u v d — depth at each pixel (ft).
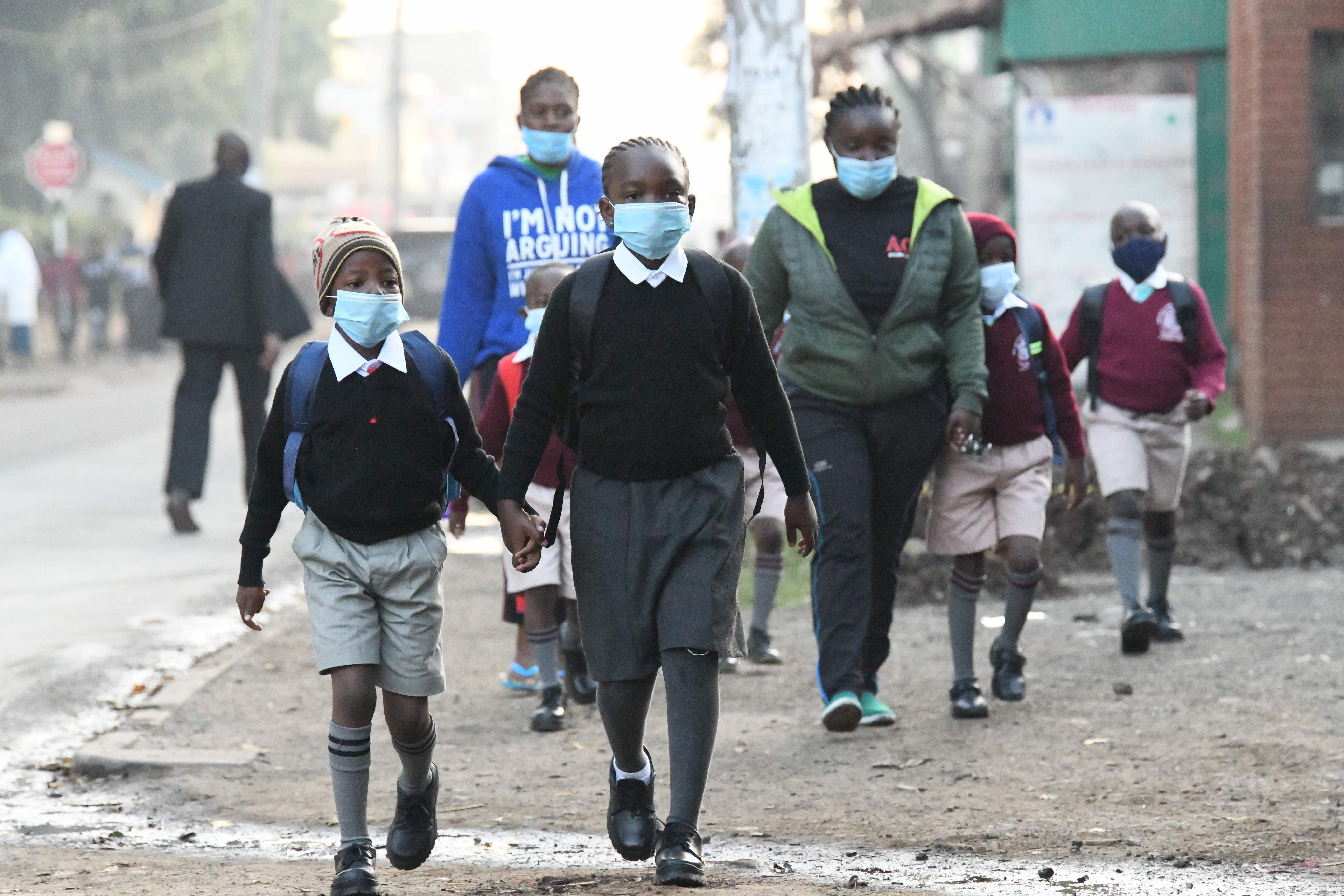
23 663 88.28
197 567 116.47
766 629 87.97
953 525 75.00
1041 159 199.41
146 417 228.63
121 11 531.50
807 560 116.47
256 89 352.49
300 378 48.93
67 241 417.90
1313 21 163.12
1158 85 200.13
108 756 70.33
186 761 70.13
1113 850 54.85
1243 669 81.56
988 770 65.87
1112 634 91.61
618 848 50.37
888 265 68.95
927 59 262.67
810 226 69.56
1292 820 57.41
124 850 57.52
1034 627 94.27
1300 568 109.19
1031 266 199.93
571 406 50.60
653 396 49.06
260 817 62.59
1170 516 88.79
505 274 79.66
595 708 79.82
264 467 49.80
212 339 128.57
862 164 68.49
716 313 49.62
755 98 110.22
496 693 82.94
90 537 129.39
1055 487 111.34
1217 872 51.83
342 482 48.55
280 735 75.20
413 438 49.01
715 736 49.75
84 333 406.82
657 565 49.16
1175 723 71.77
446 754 71.46
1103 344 86.22
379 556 48.96
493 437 73.67
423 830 50.83
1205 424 184.03
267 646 92.89
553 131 79.30
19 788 67.62
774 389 51.31
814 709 77.51
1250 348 171.22
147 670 87.45
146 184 581.12
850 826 59.00
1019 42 201.77
